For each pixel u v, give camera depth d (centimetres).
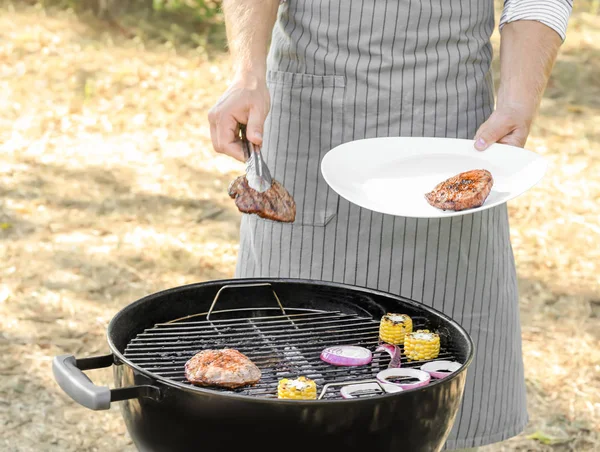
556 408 304
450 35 192
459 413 209
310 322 181
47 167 499
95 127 561
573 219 468
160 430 141
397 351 168
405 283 201
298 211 202
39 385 303
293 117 199
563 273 409
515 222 462
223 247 421
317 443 134
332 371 163
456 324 166
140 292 372
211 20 757
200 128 573
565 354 340
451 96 195
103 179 488
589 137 585
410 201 171
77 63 655
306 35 195
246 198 162
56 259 395
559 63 708
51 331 337
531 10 194
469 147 183
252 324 180
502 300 210
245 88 171
